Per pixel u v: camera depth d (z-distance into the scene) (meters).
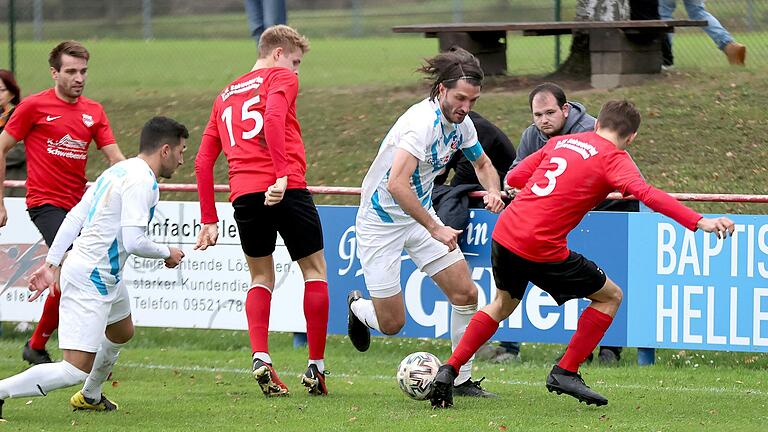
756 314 27.19
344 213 30.02
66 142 27.72
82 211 21.78
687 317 27.66
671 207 20.08
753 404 23.45
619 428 20.75
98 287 21.41
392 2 131.62
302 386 26.23
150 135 22.05
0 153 27.64
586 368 28.16
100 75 69.94
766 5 61.69
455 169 30.03
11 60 54.31
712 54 54.00
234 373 28.03
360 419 21.72
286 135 24.06
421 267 24.55
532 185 21.77
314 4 136.50
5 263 32.84
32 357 28.78
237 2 140.88
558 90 27.45
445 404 22.72
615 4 46.28
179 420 21.97
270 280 24.97
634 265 27.97
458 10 103.31
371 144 43.25
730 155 38.81
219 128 24.52
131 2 138.00
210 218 24.80
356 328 26.25
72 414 22.67
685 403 23.55
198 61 81.38
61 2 129.75
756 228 27.06
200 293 31.22
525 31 47.16
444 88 22.61
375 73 61.50
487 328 22.38
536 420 21.53
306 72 64.44
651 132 40.69
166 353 31.19
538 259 21.52
